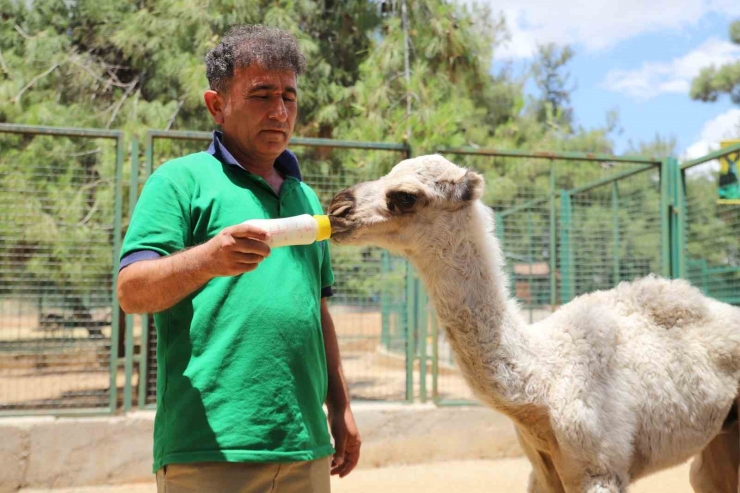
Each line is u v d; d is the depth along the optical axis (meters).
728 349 3.93
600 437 3.45
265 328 2.58
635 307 4.00
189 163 2.72
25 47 11.69
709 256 8.59
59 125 10.02
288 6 11.74
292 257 2.76
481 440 7.85
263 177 2.97
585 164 11.66
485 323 3.52
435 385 7.91
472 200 3.56
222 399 2.50
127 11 12.58
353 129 10.42
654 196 8.95
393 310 8.16
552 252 8.66
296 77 2.96
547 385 3.49
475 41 12.77
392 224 3.58
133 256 2.48
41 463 6.73
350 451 3.16
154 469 2.62
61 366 8.05
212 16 11.28
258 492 2.52
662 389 3.71
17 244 7.55
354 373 9.22
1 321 7.17
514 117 18.44
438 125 8.06
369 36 13.48
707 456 4.39
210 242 2.28
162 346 2.62
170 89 11.93
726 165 8.05
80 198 7.74
